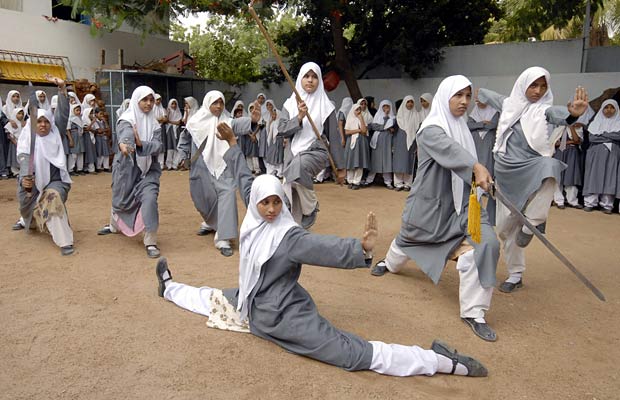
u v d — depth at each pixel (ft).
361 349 11.68
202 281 17.13
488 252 13.62
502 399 10.96
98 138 43.04
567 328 14.44
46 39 47.67
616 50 42.42
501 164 16.98
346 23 47.91
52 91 47.75
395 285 17.28
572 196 31.09
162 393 10.73
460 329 14.20
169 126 45.09
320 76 20.21
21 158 19.92
